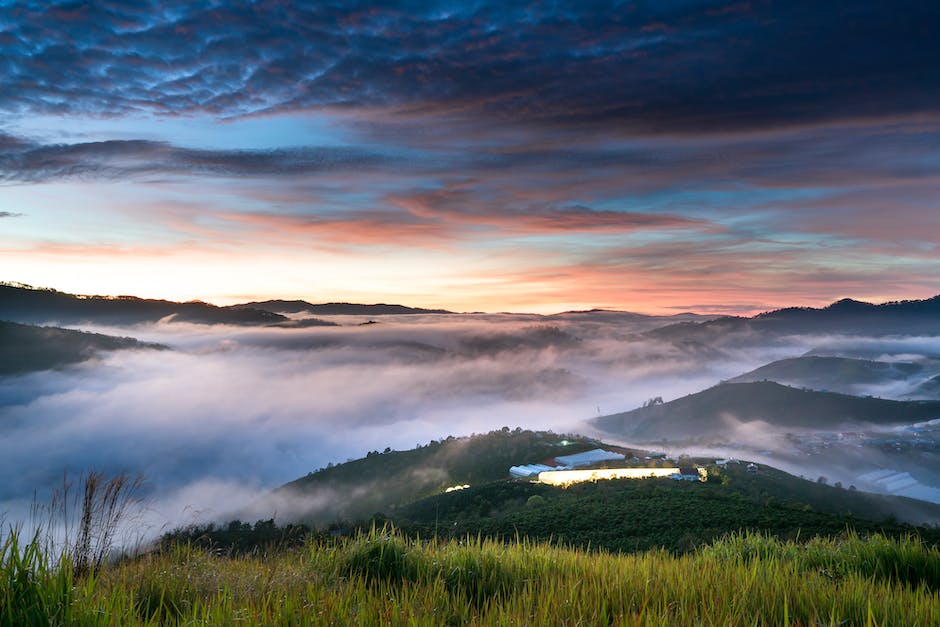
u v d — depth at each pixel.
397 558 7.18
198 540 7.61
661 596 5.90
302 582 5.98
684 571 7.43
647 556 8.77
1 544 4.70
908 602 6.07
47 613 4.30
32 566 4.72
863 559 8.69
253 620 4.42
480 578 6.80
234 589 5.70
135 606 5.27
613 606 5.44
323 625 4.48
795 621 5.02
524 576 6.98
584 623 4.79
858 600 5.90
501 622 4.71
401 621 4.62
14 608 4.37
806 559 8.92
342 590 5.70
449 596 5.83
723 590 6.12
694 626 4.74
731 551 9.43
